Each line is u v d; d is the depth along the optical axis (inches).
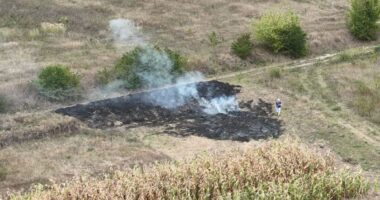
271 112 4239.7
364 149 3631.9
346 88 4697.3
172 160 3198.8
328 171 2957.7
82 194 2623.0
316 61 5438.0
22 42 5206.7
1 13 5826.8
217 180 2775.6
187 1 6801.2
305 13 6609.3
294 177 2847.0
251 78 4926.2
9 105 4069.9
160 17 6181.1
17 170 3191.4
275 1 7007.9
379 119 4074.8
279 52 5506.9
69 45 5221.5
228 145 3671.3
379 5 6053.2
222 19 6274.6
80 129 3796.8
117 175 2827.3
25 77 4463.6
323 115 4178.2
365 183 2940.5
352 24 6087.6
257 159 2945.4
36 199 2618.1
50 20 5797.2
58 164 3292.3
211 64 5073.8
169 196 2677.2
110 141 3666.3
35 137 3651.6
